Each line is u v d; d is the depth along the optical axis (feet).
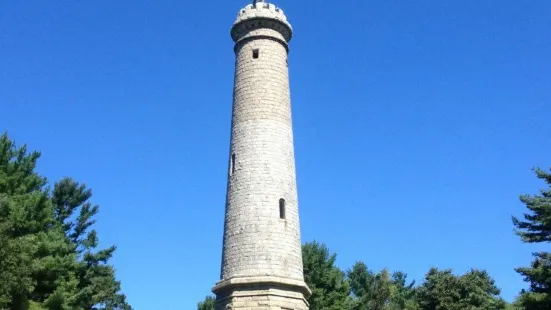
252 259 102.94
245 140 113.09
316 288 189.57
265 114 114.73
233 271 103.60
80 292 146.41
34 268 114.21
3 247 103.09
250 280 100.73
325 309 184.96
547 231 133.28
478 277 195.83
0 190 132.16
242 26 123.85
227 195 112.27
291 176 113.80
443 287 189.47
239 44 123.65
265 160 110.63
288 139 116.37
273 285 100.89
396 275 299.17
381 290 226.38
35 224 131.23
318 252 198.39
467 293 189.88
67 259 133.18
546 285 132.87
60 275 131.95
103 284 170.09
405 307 228.63
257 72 118.52
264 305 99.14
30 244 112.98
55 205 175.63
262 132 113.09
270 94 116.88
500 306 188.03
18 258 106.01
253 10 123.54
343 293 197.16
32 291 122.11
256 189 108.27
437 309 186.50
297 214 112.68
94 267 172.55
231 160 114.11
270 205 107.14
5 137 145.79
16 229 125.59
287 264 104.32
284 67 122.42
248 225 105.70
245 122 114.73
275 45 122.42
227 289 103.14
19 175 140.87
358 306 204.23
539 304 131.64
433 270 198.39
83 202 184.55
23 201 129.70
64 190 181.47
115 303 181.47
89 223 181.78
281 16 124.98
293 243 107.55
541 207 131.44
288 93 121.70
